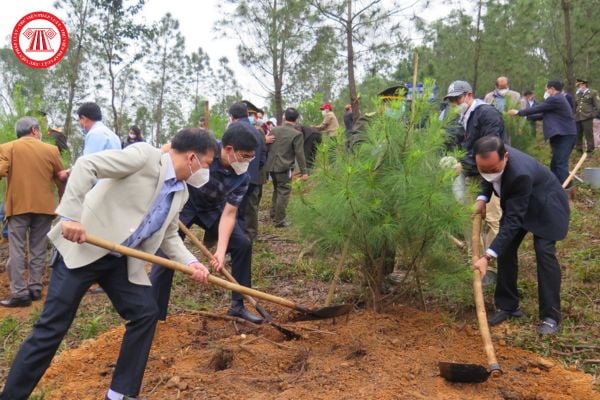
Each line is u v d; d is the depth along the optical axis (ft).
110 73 56.80
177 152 11.58
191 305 18.60
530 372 13.37
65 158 26.22
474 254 15.44
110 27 53.36
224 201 16.16
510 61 53.72
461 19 51.85
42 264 20.98
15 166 19.93
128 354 11.55
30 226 20.68
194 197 16.08
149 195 11.27
